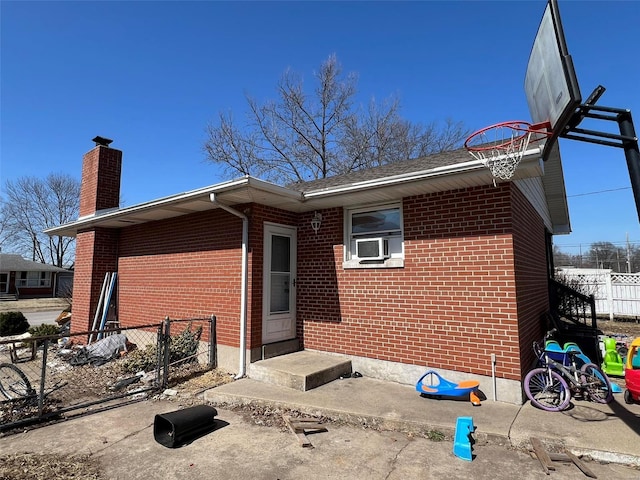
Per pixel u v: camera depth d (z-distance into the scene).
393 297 6.03
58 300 32.62
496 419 4.17
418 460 3.46
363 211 6.69
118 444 3.89
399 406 4.64
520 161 4.29
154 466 3.40
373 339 6.19
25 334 11.15
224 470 3.32
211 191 6.01
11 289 38.19
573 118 3.37
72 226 10.22
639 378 4.38
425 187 5.46
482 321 5.13
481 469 3.27
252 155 24.22
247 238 6.61
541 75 3.78
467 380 5.18
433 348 5.54
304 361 6.25
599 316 14.89
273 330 6.80
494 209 5.19
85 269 10.11
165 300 8.35
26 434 4.17
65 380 6.50
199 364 7.04
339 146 24.66
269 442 3.91
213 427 4.29
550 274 10.04
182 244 8.07
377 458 3.51
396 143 24.72
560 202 9.31
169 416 4.01
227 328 6.82
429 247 5.73
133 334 9.12
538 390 4.83
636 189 3.07
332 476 3.19
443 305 5.50
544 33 3.61
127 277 9.63
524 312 5.39
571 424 3.99
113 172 11.04
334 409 4.54
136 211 7.77
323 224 7.10
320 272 7.04
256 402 4.97
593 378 4.72
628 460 3.25
